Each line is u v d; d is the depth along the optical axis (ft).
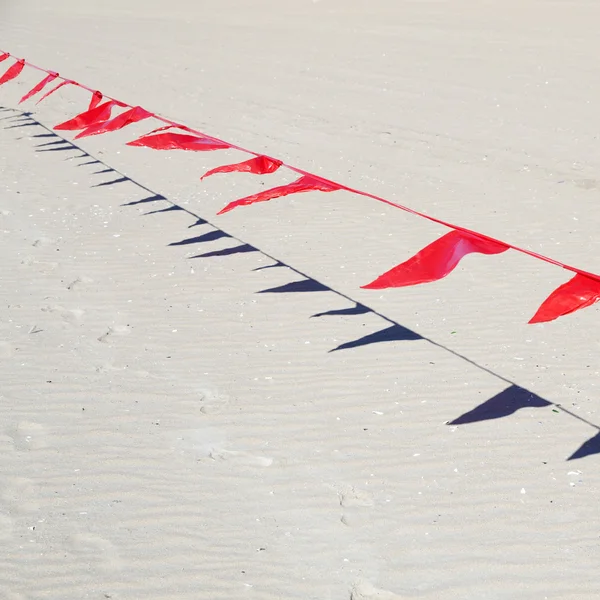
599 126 45.50
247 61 68.54
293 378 21.20
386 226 31.81
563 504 16.20
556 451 17.85
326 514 16.22
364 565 14.84
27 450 18.48
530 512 16.03
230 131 47.65
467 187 36.65
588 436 18.30
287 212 33.78
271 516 16.21
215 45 77.05
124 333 23.85
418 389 20.51
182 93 57.62
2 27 94.73
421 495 16.66
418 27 82.84
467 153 41.91
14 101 57.36
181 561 15.03
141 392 20.74
